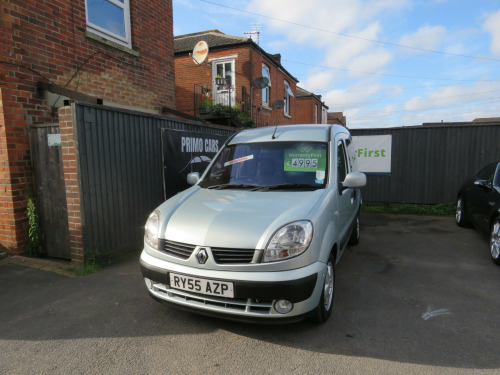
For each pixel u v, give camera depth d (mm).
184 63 14438
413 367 2502
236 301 2682
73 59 5457
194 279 2719
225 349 2725
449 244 5895
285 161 3889
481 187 5746
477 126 8664
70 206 4387
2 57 4395
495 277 4316
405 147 9281
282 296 2572
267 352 2684
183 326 3072
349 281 4188
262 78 12781
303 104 26562
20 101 4637
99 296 3682
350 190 4613
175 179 6102
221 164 4211
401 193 9414
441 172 9039
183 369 2488
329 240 2996
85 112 4340
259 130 4562
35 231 4789
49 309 3391
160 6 7570
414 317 3262
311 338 2877
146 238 3180
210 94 13000
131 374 2436
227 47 13797
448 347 2758
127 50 6539
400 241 6121
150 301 3568
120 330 3008
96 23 6039
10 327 3057
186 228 2895
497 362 2561
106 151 4695
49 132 4633
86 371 2465
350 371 2459
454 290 3910
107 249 4762
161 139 5746
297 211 2900
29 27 4730
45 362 2566
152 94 7375
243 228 2736
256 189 3600
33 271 4332
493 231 4891
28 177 4789
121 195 4984
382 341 2840
